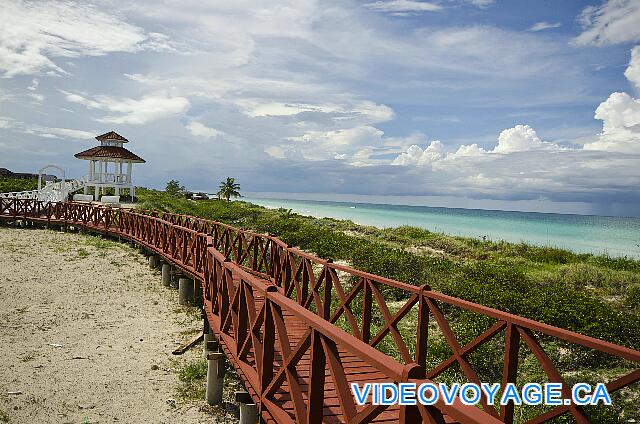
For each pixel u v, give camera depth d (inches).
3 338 362.3
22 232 962.7
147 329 408.2
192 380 310.5
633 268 757.3
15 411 253.1
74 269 619.5
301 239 799.7
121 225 888.9
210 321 305.6
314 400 152.3
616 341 346.9
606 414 250.1
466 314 396.5
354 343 120.3
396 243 964.6
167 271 565.3
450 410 87.2
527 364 320.8
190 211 1582.2
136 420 256.1
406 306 229.1
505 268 560.7
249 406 229.0
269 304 193.6
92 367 321.1
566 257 875.4
